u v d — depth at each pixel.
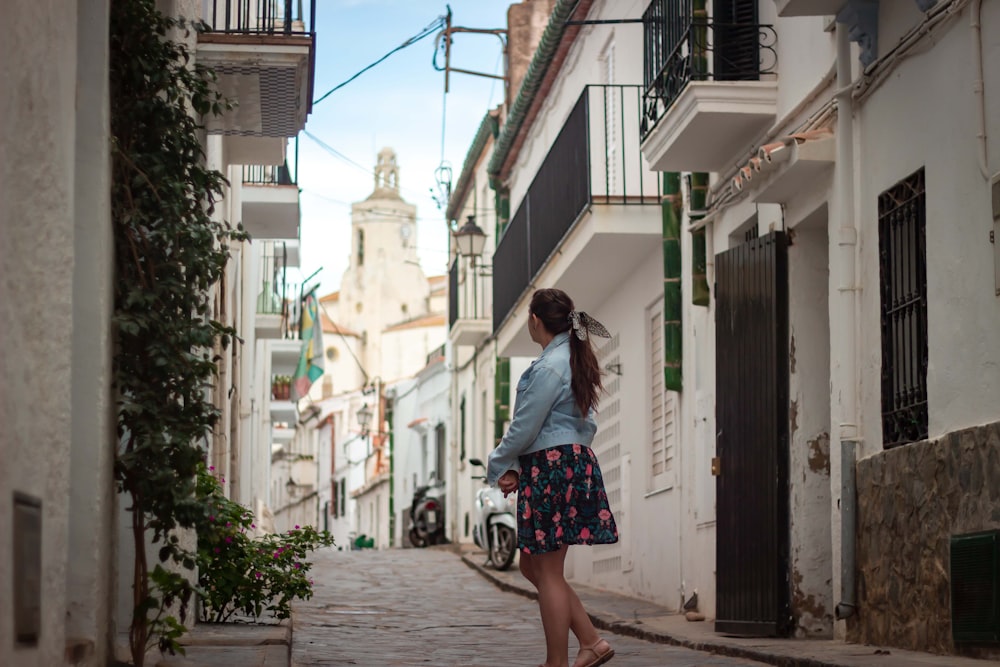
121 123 6.48
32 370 3.87
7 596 3.52
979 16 7.64
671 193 13.93
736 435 11.09
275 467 77.00
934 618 7.99
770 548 10.40
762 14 11.56
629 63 16.52
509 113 22.77
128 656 6.36
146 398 6.05
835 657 7.87
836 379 9.75
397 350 106.88
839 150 9.61
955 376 7.93
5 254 3.56
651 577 15.08
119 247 6.17
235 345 15.01
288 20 9.21
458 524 31.78
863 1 9.18
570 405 6.22
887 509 8.75
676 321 13.82
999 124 7.41
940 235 8.15
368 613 13.42
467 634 11.03
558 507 6.11
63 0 4.32
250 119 10.08
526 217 18.69
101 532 5.48
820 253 10.70
